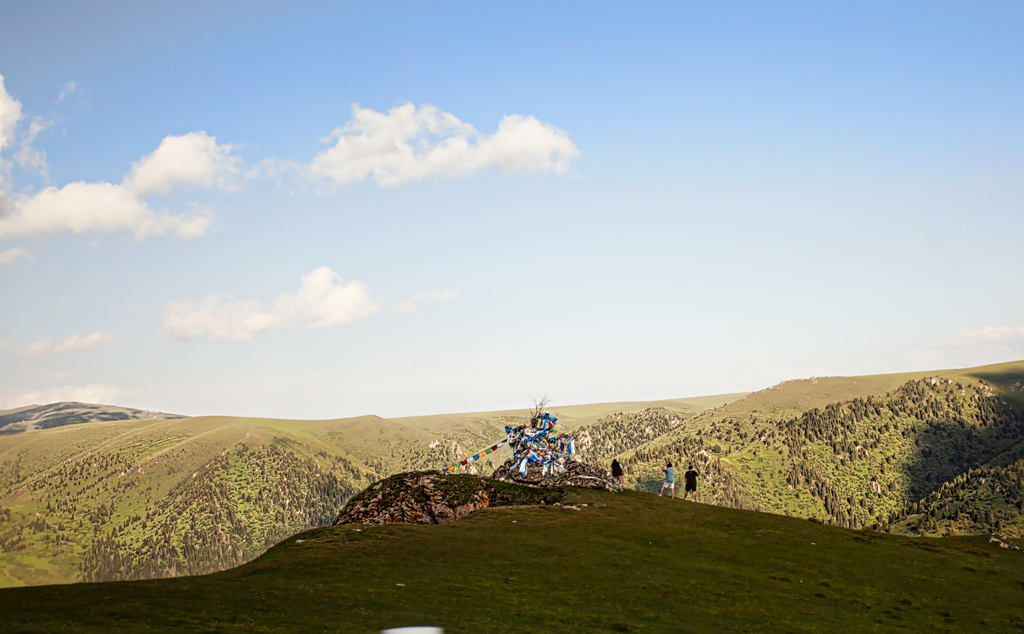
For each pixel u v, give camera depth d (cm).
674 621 2378
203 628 1836
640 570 2981
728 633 2305
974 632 2548
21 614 1800
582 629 2206
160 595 2139
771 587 2898
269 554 3016
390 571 2708
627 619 2356
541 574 2809
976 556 3750
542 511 3981
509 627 2159
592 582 2755
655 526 3791
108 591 2125
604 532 3588
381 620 2081
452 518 4078
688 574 2981
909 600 2872
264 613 2045
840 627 2473
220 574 2603
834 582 3062
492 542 3275
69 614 1842
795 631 2378
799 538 3778
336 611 2133
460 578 2675
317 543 3122
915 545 3888
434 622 2123
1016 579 3328
